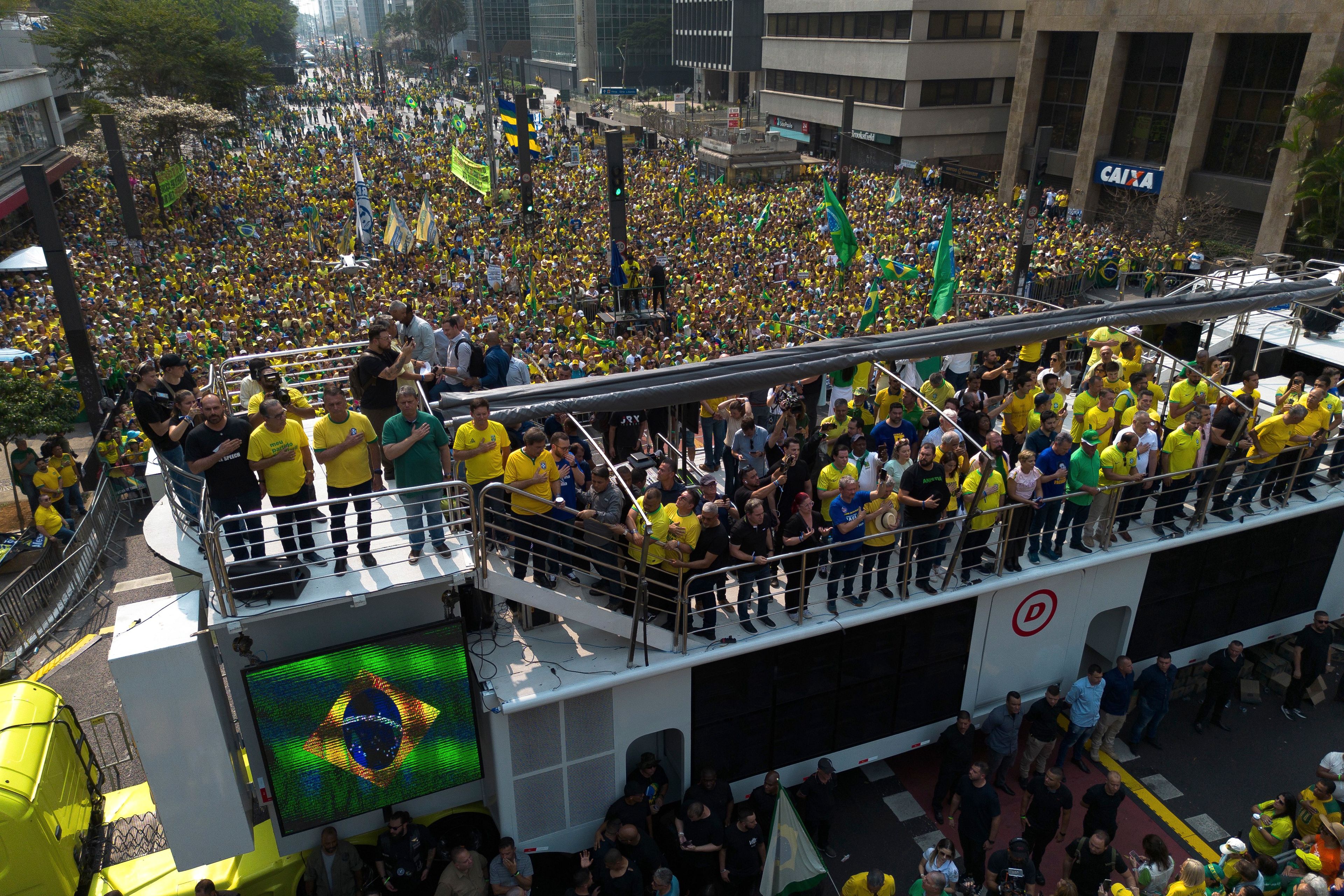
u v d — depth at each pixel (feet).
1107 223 163.43
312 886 31.99
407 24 601.62
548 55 507.71
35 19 225.97
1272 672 46.21
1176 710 44.88
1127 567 40.34
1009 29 209.05
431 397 38.22
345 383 43.60
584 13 440.86
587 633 33.63
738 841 32.30
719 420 47.14
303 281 107.24
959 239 135.95
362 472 30.09
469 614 33.04
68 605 52.90
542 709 31.07
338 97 404.77
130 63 188.14
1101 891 31.27
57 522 54.60
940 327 40.96
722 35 332.39
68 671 47.60
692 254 130.21
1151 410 41.83
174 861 30.42
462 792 33.99
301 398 33.88
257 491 29.30
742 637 33.24
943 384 43.98
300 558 29.53
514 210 152.05
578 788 32.91
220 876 31.27
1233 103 147.33
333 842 31.14
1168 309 44.19
